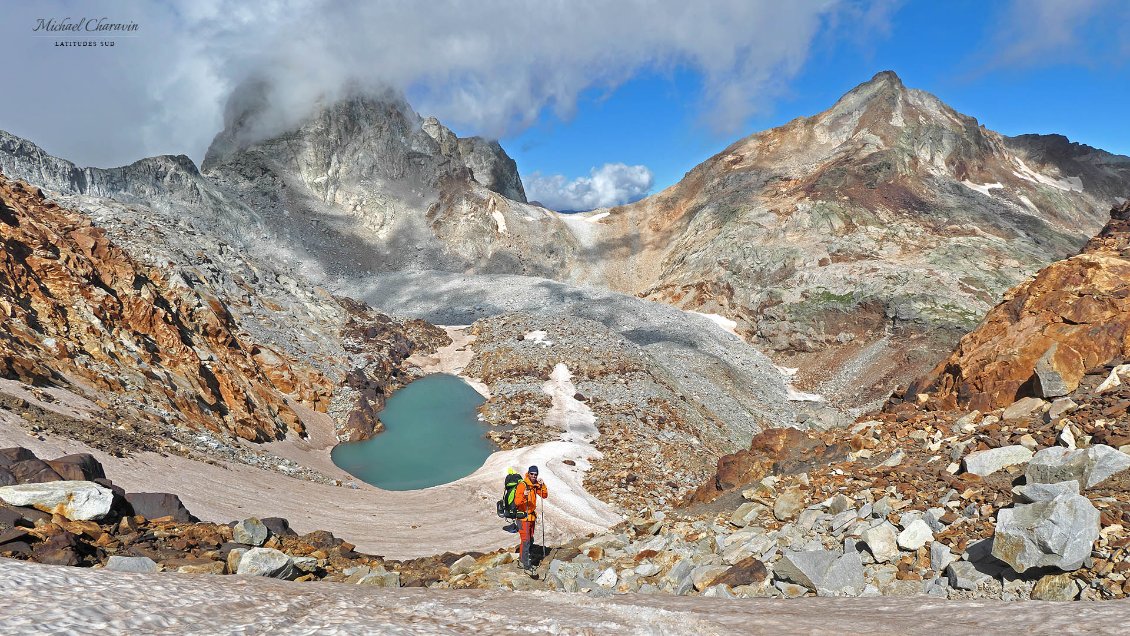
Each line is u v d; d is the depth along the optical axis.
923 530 9.30
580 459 48.38
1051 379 14.04
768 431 18.64
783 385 101.75
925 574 8.65
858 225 142.12
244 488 23.92
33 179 97.94
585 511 37.88
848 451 15.75
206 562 9.42
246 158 179.12
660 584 10.38
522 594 6.79
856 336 110.44
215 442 29.61
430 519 28.91
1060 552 7.19
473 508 33.00
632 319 110.62
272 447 39.62
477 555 14.04
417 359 77.06
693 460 54.12
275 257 146.38
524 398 64.12
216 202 146.75
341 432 52.53
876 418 17.34
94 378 28.64
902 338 103.94
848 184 159.12
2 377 22.36
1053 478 9.53
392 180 191.38
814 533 11.26
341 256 162.38
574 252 189.75
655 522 14.98
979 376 16.64
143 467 20.31
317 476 35.09
